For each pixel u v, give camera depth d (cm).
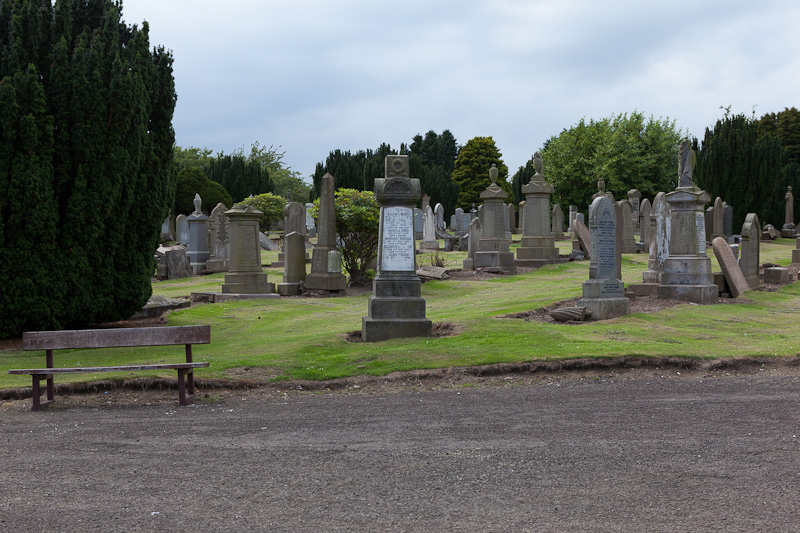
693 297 1642
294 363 1027
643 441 621
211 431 700
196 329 890
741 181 3988
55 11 1340
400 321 1191
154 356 1134
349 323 1470
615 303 1402
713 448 595
